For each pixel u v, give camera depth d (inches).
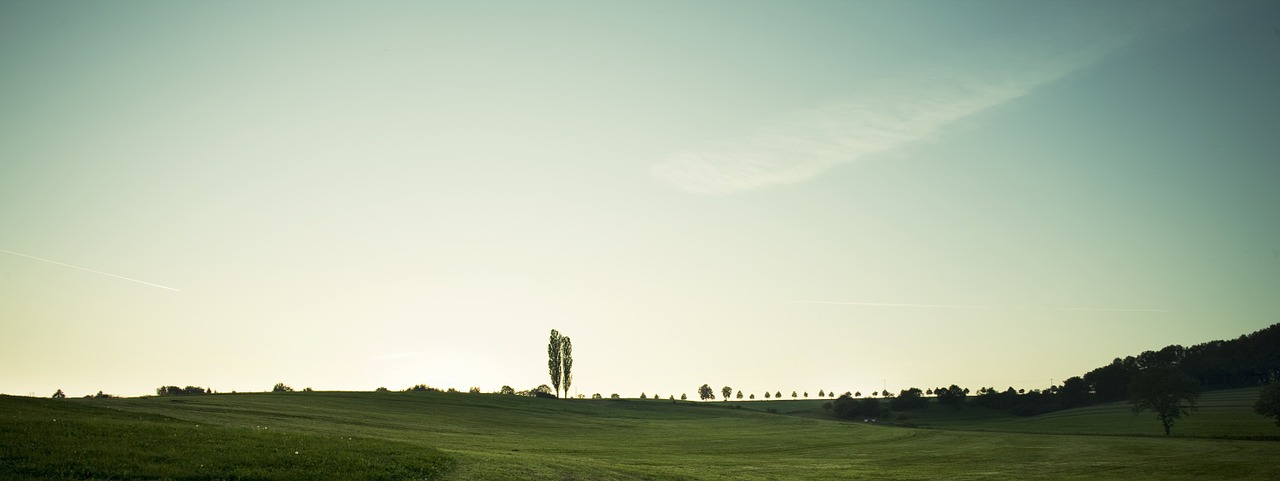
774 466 2559.1
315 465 1314.0
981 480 2320.4
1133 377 5285.4
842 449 3526.1
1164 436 4473.4
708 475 2036.2
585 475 1577.3
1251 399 7052.2
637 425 5039.4
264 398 4212.6
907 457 3144.7
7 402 1996.8
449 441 2625.5
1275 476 2488.9
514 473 1459.2
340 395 5064.0
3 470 1068.5
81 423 1487.5
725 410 7450.8
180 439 1430.9
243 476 1195.3
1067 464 2881.4
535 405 5999.0
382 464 1376.7
